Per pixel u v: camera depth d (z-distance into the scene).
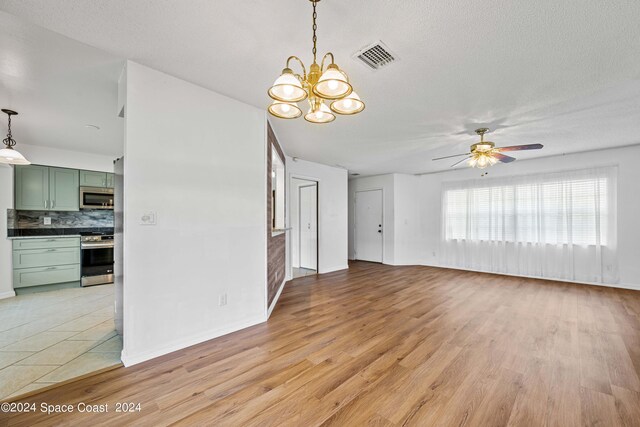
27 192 4.22
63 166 4.52
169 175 2.30
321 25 1.68
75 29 1.74
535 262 5.21
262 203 3.05
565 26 1.67
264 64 2.15
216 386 1.87
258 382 1.92
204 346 2.43
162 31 1.76
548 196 5.07
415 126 3.46
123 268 2.15
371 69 2.17
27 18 1.63
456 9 1.54
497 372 2.05
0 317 3.10
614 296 4.01
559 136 3.83
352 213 7.78
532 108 2.90
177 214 2.34
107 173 4.98
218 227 2.63
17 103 2.82
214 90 2.59
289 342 2.53
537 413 1.62
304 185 6.35
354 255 7.73
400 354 2.32
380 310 3.45
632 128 3.49
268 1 1.49
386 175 6.95
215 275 2.61
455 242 6.29
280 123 3.42
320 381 1.93
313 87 1.45
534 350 2.39
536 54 1.97
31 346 2.39
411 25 1.68
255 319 2.96
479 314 3.30
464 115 3.09
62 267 4.38
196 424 1.52
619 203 4.45
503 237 5.57
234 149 2.78
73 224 4.90
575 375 2.01
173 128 2.33
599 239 4.58
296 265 6.55
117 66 2.19
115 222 2.65
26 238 4.07
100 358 2.19
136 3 1.52
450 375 2.01
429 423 1.54
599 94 2.57
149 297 2.19
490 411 1.64
